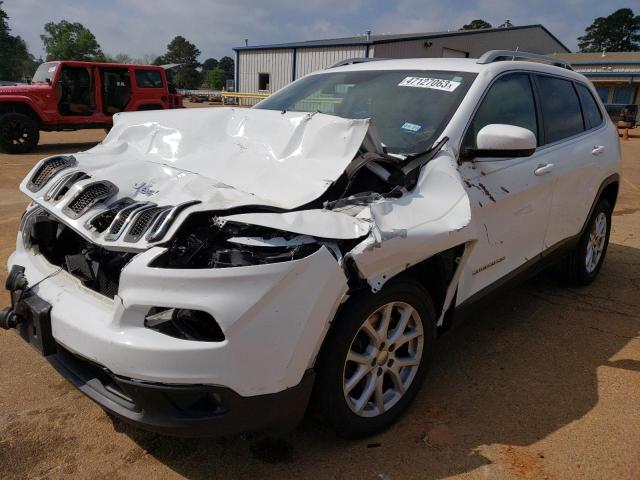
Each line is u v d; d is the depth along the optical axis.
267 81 29.77
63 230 2.85
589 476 2.45
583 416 2.90
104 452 2.55
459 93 3.26
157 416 2.10
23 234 2.99
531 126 3.74
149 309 2.11
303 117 2.88
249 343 2.04
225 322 2.00
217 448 2.59
